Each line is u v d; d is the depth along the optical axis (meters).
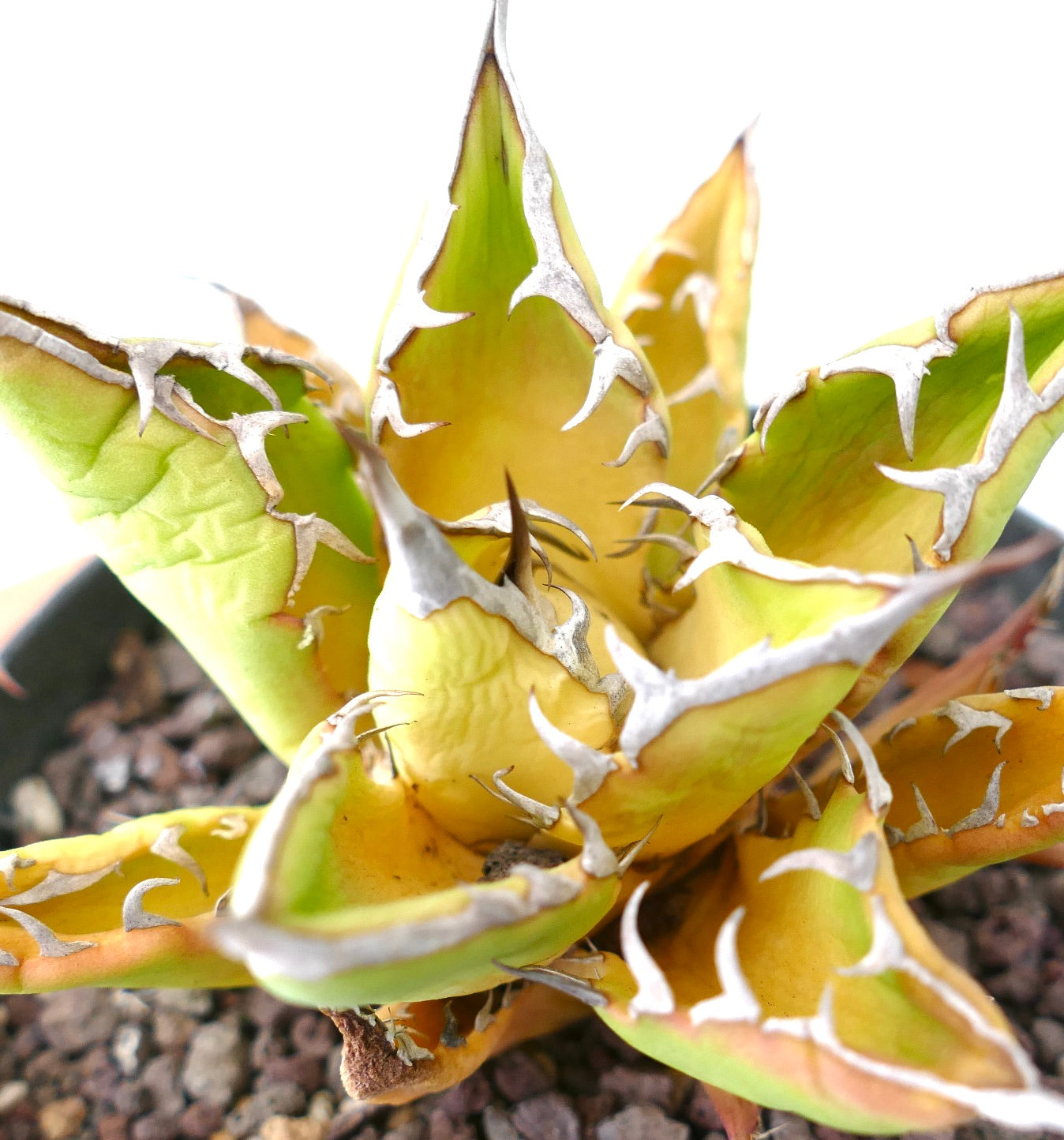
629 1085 0.21
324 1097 0.22
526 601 0.17
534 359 0.19
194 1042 0.23
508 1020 0.19
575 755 0.16
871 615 0.15
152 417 0.17
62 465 0.17
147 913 0.17
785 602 0.16
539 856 0.18
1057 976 0.23
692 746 0.16
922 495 0.19
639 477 0.20
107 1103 0.22
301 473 0.20
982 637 0.28
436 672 0.16
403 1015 0.19
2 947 0.17
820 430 0.19
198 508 0.18
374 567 0.20
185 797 0.26
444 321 0.18
